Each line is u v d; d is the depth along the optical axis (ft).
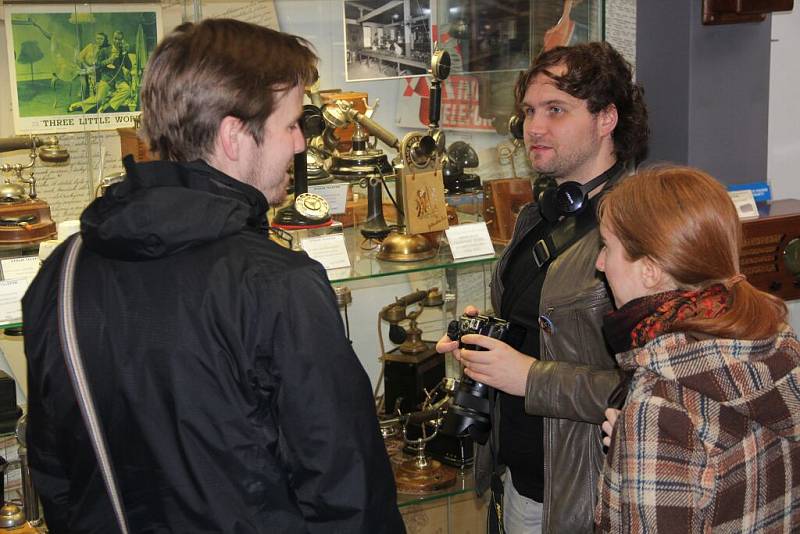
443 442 6.86
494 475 5.95
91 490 3.45
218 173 3.49
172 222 3.25
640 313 3.67
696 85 7.82
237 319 3.28
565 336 5.20
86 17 6.15
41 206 6.00
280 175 3.69
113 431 3.37
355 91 7.02
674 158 8.04
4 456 6.42
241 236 3.43
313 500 3.35
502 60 7.25
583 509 5.14
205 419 3.28
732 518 3.48
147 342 3.30
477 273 7.44
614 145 5.64
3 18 6.02
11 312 5.54
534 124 5.53
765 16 7.90
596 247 5.20
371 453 3.42
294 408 3.31
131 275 3.38
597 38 7.00
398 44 7.06
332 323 3.39
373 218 6.59
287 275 3.35
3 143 6.07
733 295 3.60
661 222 3.67
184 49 3.50
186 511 3.31
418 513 7.49
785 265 7.72
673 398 3.46
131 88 6.33
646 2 8.04
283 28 6.68
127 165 3.48
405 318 7.07
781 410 3.41
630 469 3.48
